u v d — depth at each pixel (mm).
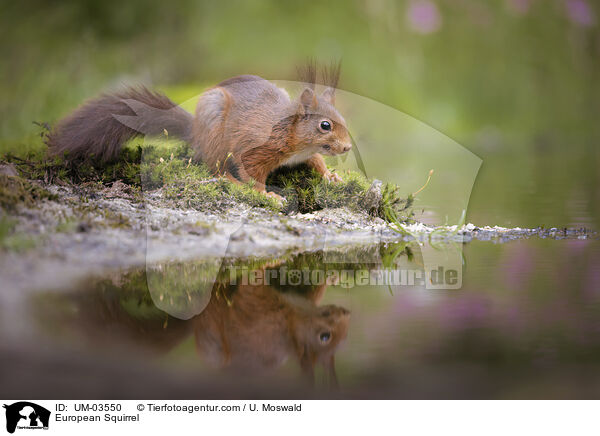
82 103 11711
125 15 25859
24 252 7340
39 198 8938
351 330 6051
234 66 25453
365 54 25438
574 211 12562
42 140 12508
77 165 11023
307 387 4871
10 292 6426
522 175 18266
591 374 5016
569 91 27266
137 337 5664
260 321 6262
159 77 25016
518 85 26703
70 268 7156
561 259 8695
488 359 5352
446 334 5875
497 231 10672
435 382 4934
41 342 5453
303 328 6016
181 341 5652
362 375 5109
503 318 6352
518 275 7902
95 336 5648
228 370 5164
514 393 4820
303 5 26094
